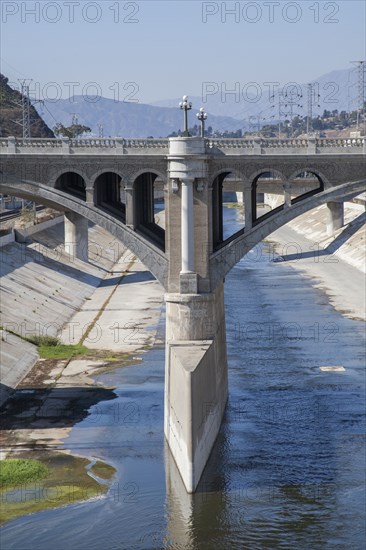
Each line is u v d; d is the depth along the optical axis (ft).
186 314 410.93
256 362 533.55
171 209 408.87
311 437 408.26
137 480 364.99
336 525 329.11
